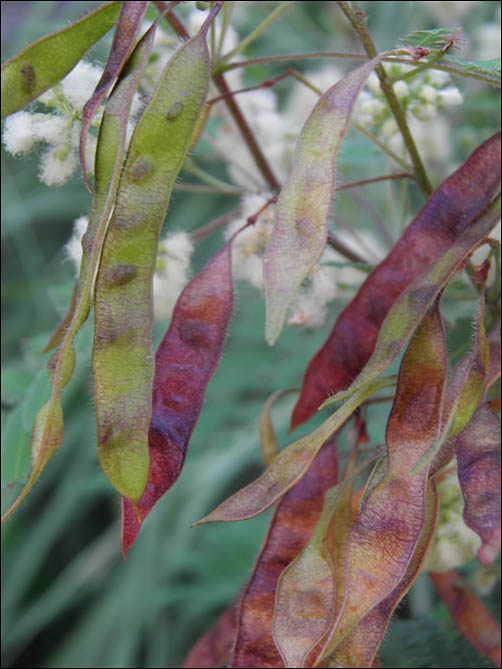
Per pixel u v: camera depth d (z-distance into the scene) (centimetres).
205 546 36
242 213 21
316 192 14
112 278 15
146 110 15
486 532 14
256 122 27
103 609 36
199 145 28
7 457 22
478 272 16
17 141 17
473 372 15
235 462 36
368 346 17
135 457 14
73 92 17
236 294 17
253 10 31
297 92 28
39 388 22
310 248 14
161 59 21
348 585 14
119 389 14
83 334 21
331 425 15
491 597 22
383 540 15
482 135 28
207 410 36
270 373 35
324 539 16
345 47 36
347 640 15
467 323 22
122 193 15
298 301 21
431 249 17
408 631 23
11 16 32
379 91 23
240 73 26
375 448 19
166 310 20
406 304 15
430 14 29
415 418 15
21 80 15
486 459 15
